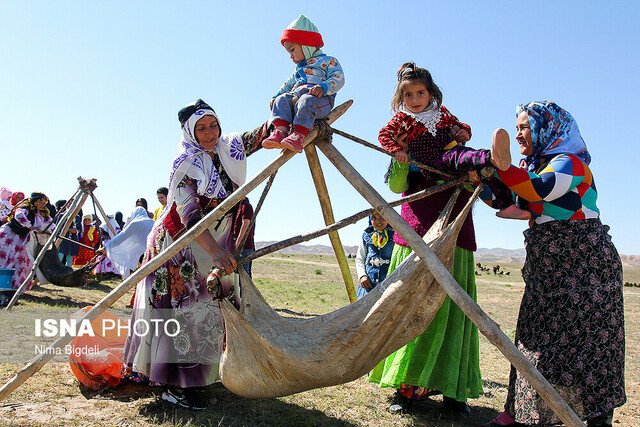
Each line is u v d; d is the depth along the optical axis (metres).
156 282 4.12
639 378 6.14
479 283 27.44
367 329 3.45
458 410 4.35
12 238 9.43
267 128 4.29
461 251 4.29
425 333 4.22
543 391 2.84
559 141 3.98
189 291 4.10
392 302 3.46
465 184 4.02
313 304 12.80
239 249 3.95
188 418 3.88
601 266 3.71
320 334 3.59
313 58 4.02
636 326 10.66
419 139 4.07
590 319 3.64
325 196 4.38
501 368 6.49
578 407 3.63
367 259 6.67
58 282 7.97
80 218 14.08
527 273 3.97
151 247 4.27
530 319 3.85
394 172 4.30
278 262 38.75
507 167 3.46
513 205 4.11
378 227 6.49
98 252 8.31
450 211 3.90
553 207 3.79
